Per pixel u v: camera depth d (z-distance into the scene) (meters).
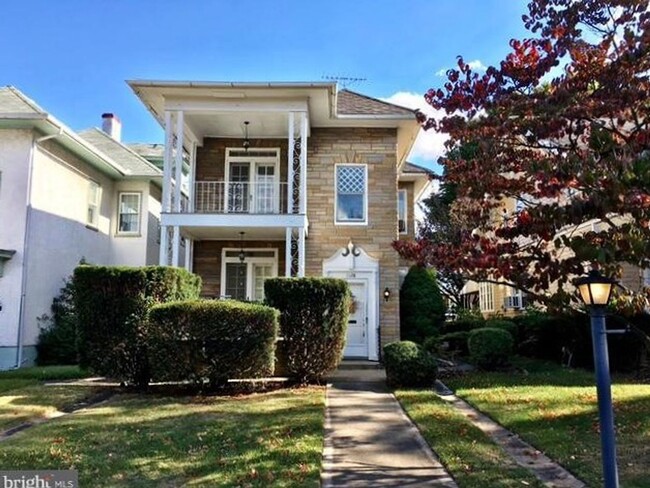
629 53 4.66
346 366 12.97
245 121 14.05
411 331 15.10
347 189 14.52
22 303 13.00
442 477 4.91
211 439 6.04
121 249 17.84
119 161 18.42
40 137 13.63
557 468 5.14
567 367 12.70
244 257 15.02
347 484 4.73
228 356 9.17
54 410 7.89
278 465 5.05
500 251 4.85
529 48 5.35
